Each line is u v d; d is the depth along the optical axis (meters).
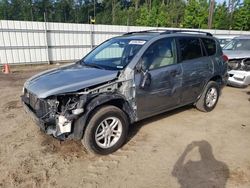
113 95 3.54
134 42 4.27
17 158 3.52
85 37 14.90
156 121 5.00
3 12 46.53
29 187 2.93
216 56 5.50
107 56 4.52
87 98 3.32
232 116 5.42
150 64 4.03
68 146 3.88
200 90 5.20
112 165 3.41
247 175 3.21
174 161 3.54
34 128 4.53
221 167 3.39
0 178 3.07
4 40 12.23
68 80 3.55
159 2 55.03
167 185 3.01
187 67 4.66
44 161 3.46
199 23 34.44
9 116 5.15
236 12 38.19
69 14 55.53
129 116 3.89
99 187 2.96
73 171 3.26
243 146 4.01
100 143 3.60
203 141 4.17
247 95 7.30
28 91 3.70
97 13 60.50
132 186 2.98
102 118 3.48
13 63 12.79
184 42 4.73
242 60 7.66
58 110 3.29
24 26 12.63
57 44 14.00
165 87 4.27
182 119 5.15
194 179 3.12
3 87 7.93
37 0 49.56
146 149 3.86
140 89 3.88
